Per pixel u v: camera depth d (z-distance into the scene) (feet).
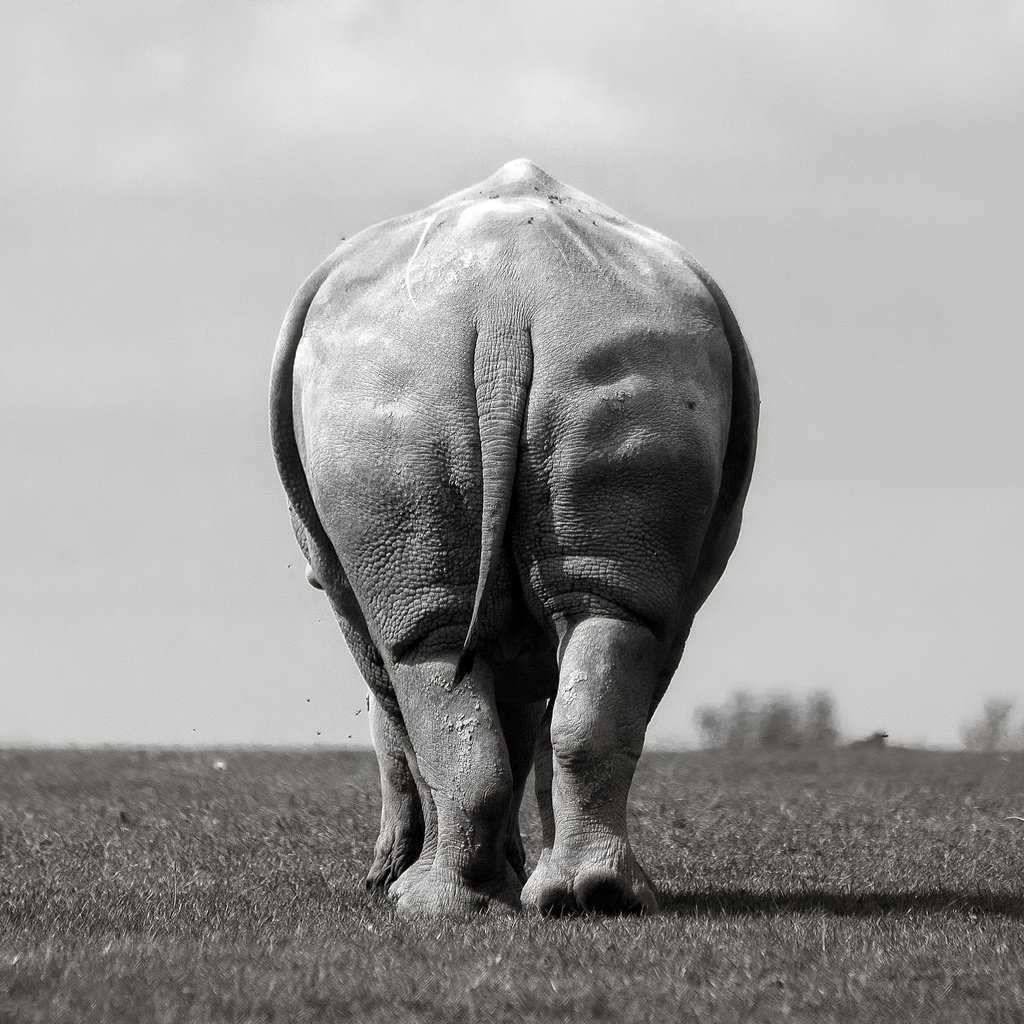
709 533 117.19
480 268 109.60
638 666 107.86
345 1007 82.48
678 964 90.33
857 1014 81.20
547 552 107.96
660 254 113.19
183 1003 82.58
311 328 114.52
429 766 110.63
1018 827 172.86
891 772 276.82
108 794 224.74
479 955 93.71
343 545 111.14
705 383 109.60
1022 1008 81.56
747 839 161.27
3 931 104.78
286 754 324.19
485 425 107.14
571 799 107.34
